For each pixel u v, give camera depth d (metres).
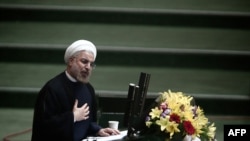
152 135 11.98
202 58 23.09
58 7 24.38
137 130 12.34
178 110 12.07
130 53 23.00
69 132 12.99
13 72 22.72
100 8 24.34
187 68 23.23
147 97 14.08
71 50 13.69
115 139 12.85
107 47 22.97
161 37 23.91
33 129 13.44
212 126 12.88
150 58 23.08
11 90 21.77
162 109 12.13
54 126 13.02
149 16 24.42
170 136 11.86
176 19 24.50
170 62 23.16
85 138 14.00
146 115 12.41
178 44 23.55
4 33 23.89
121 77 22.50
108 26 24.47
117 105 15.13
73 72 13.75
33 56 23.19
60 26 24.41
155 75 22.78
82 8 24.33
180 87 22.08
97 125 14.27
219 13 24.34
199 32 24.36
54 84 13.70
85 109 13.44
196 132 12.16
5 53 23.12
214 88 22.23
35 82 22.14
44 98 13.49
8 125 20.56
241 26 24.62
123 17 24.45
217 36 24.17
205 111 21.92
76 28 24.30
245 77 23.00
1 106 21.97
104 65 23.19
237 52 23.05
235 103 21.94
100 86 21.86
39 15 24.48
